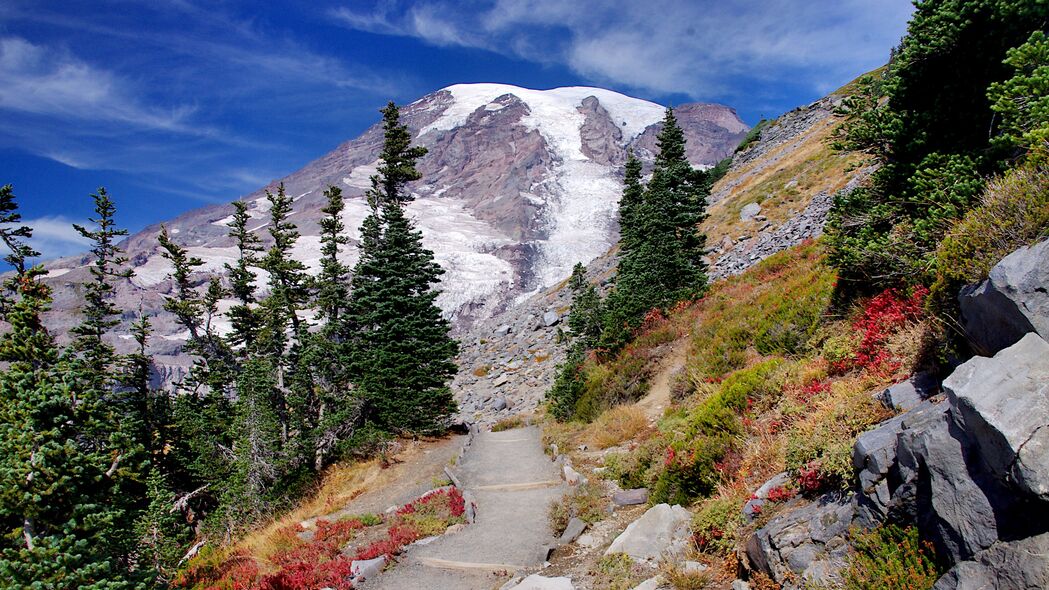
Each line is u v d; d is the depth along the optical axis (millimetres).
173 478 29281
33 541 7156
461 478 16438
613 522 10383
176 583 12070
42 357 8273
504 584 8914
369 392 24016
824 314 12617
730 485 8148
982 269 5914
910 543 4734
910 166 9422
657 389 18906
